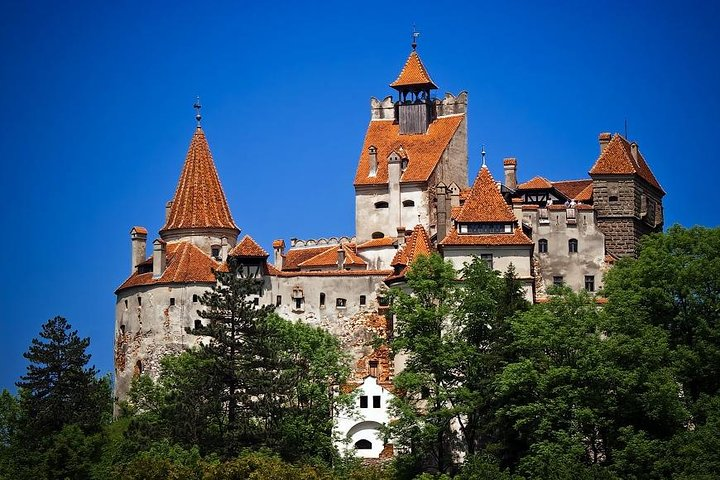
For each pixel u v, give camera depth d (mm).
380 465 156375
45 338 171625
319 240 193000
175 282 179625
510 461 145875
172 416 153875
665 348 146250
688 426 145750
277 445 149625
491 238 166000
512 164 190375
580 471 134625
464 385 150875
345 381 162625
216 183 190875
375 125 195750
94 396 170500
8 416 175000
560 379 143500
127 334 181750
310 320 176625
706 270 153500
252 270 177250
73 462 155375
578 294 159250
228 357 154875
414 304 155000
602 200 177250
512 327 149500
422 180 187000
